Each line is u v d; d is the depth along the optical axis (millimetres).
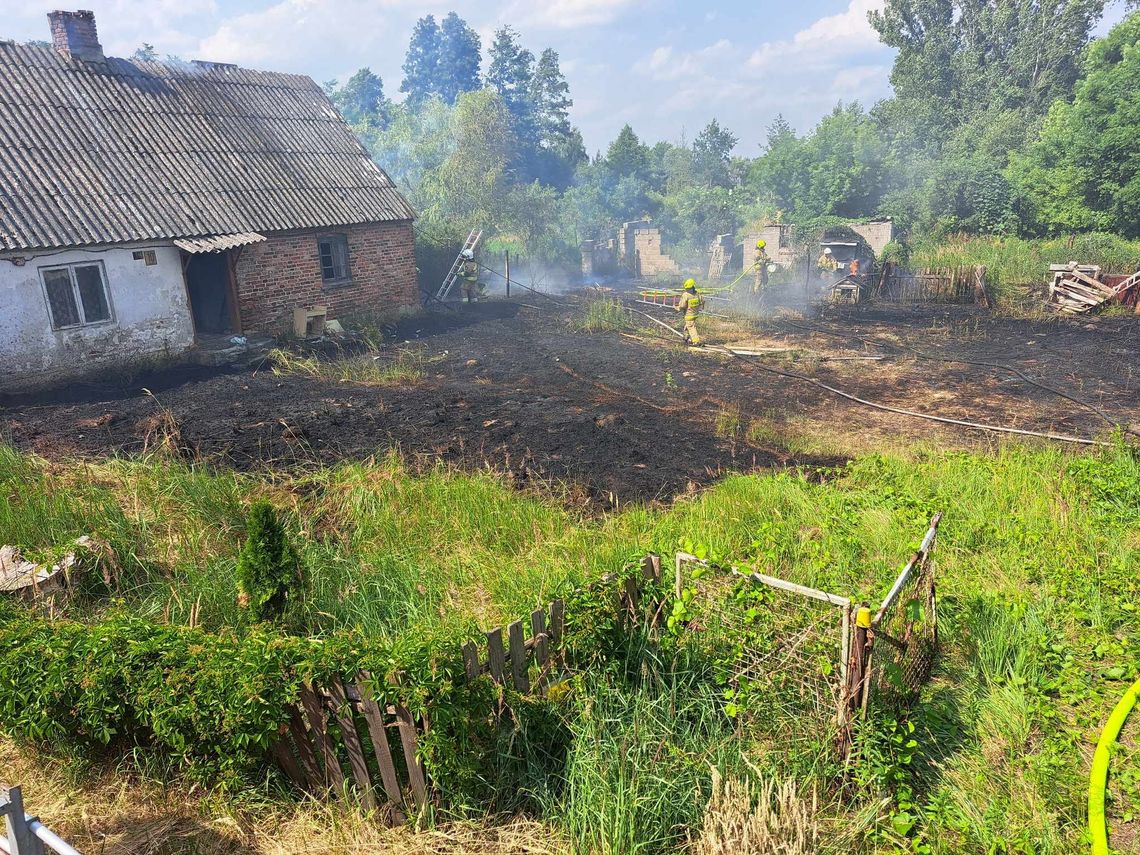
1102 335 18781
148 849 4359
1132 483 9172
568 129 79688
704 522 8016
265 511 5941
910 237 32844
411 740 4348
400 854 4312
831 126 37969
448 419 12289
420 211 34375
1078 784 4895
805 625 5469
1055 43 51875
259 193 18828
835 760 4859
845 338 19375
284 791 4688
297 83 23078
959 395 13992
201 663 4543
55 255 14719
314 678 4324
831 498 8930
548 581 6652
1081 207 32375
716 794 4340
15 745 5148
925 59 54656
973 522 8266
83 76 18125
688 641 5672
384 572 7035
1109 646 6219
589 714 4871
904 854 4352
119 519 7730
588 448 11016
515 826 4480
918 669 5871
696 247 38531
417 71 79250
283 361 16188
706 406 13477
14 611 5680
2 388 14234
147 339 16375
